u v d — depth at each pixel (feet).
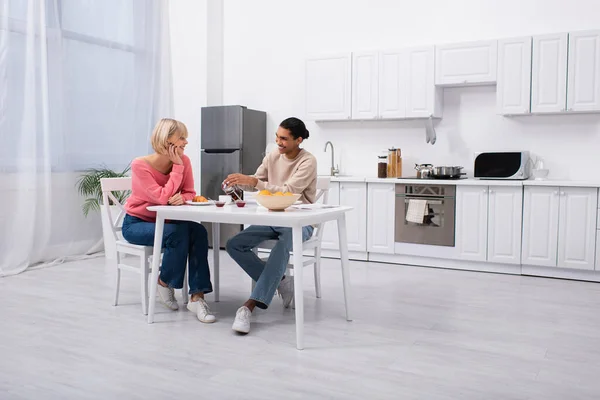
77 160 16.28
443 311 10.59
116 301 10.84
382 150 17.46
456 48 15.35
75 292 11.94
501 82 14.88
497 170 14.80
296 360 7.86
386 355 8.07
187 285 10.92
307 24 18.54
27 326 9.45
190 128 19.62
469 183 14.64
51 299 11.32
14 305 10.82
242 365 7.66
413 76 15.94
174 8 19.62
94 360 7.84
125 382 7.07
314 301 11.25
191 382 7.07
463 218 14.84
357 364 7.71
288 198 8.57
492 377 7.26
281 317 10.05
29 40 14.21
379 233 16.02
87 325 9.52
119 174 16.70
